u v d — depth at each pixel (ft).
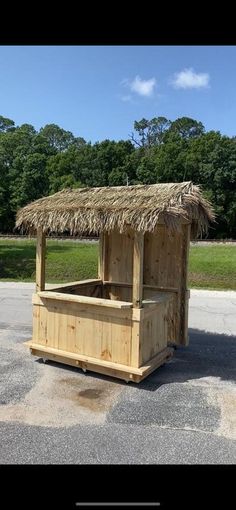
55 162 157.17
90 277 58.70
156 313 16.72
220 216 131.85
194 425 11.96
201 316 28.86
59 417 12.42
